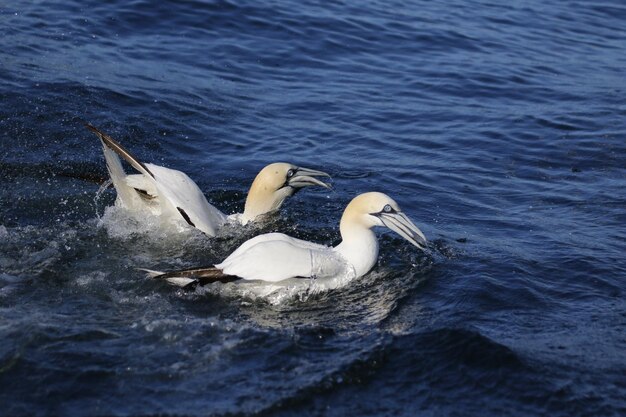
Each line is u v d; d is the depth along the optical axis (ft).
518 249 47.16
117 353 34.83
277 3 88.33
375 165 59.00
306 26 84.53
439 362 35.76
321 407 32.63
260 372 34.19
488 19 94.68
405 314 39.86
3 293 39.55
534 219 51.67
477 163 60.44
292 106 68.69
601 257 46.37
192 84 70.03
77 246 45.06
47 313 37.81
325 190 54.60
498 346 36.65
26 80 65.10
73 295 39.93
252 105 68.08
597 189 56.95
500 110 70.90
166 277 40.70
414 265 44.75
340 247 43.96
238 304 40.24
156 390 32.81
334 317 39.42
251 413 31.76
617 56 86.69
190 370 34.06
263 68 75.82
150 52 75.05
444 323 38.78
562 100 73.82
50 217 48.52
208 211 47.88
